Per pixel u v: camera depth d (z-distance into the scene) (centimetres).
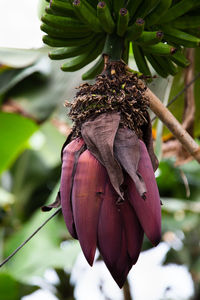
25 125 272
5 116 265
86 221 121
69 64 144
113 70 130
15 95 227
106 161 121
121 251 121
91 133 123
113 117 124
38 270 273
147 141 127
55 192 294
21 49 228
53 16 137
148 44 134
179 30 142
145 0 134
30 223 303
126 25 132
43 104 224
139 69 146
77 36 140
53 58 144
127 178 121
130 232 121
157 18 135
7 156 293
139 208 120
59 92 224
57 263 274
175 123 139
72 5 133
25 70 228
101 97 126
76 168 123
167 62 144
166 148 203
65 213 124
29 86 230
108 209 120
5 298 270
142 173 122
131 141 123
